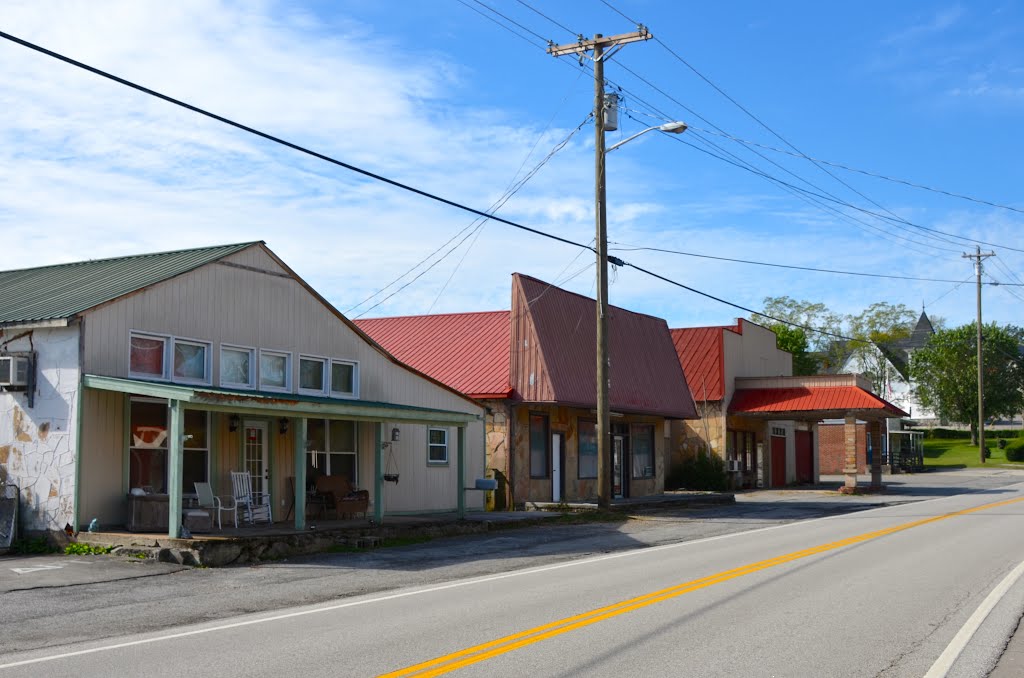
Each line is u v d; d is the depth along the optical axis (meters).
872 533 20.75
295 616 10.80
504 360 30.08
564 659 8.31
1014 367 83.62
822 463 63.66
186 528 17.06
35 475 17.14
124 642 9.35
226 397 16.41
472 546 18.81
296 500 18.02
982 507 28.89
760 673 7.84
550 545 19.02
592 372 31.73
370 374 23.86
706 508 30.47
